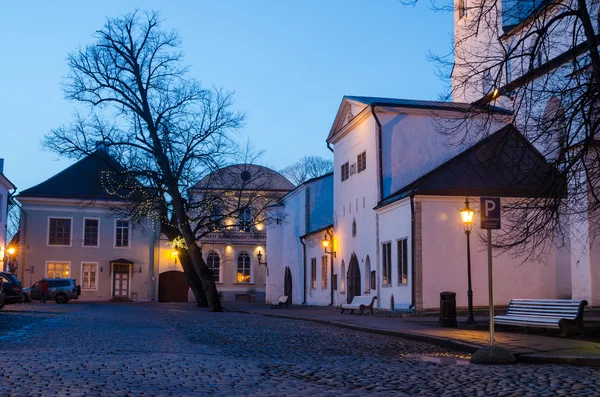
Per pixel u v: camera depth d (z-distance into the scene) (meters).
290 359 13.38
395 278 32.22
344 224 40.88
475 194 29.98
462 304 29.72
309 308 43.09
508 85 17.53
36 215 60.75
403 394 9.02
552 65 20.55
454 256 29.92
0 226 48.72
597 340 15.53
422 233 29.84
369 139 36.31
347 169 40.38
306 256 50.53
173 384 9.45
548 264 30.25
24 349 14.20
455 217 30.06
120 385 9.21
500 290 29.88
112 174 45.53
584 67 16.58
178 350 14.62
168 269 63.22
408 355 14.34
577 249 27.56
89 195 61.25
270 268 57.31
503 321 18.48
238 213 48.88
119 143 41.59
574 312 16.45
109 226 62.12
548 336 16.77
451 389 9.45
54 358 12.39
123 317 28.83
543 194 16.83
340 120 41.47
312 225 50.81
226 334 19.89
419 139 35.56
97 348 14.61
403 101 37.44
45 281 49.91
